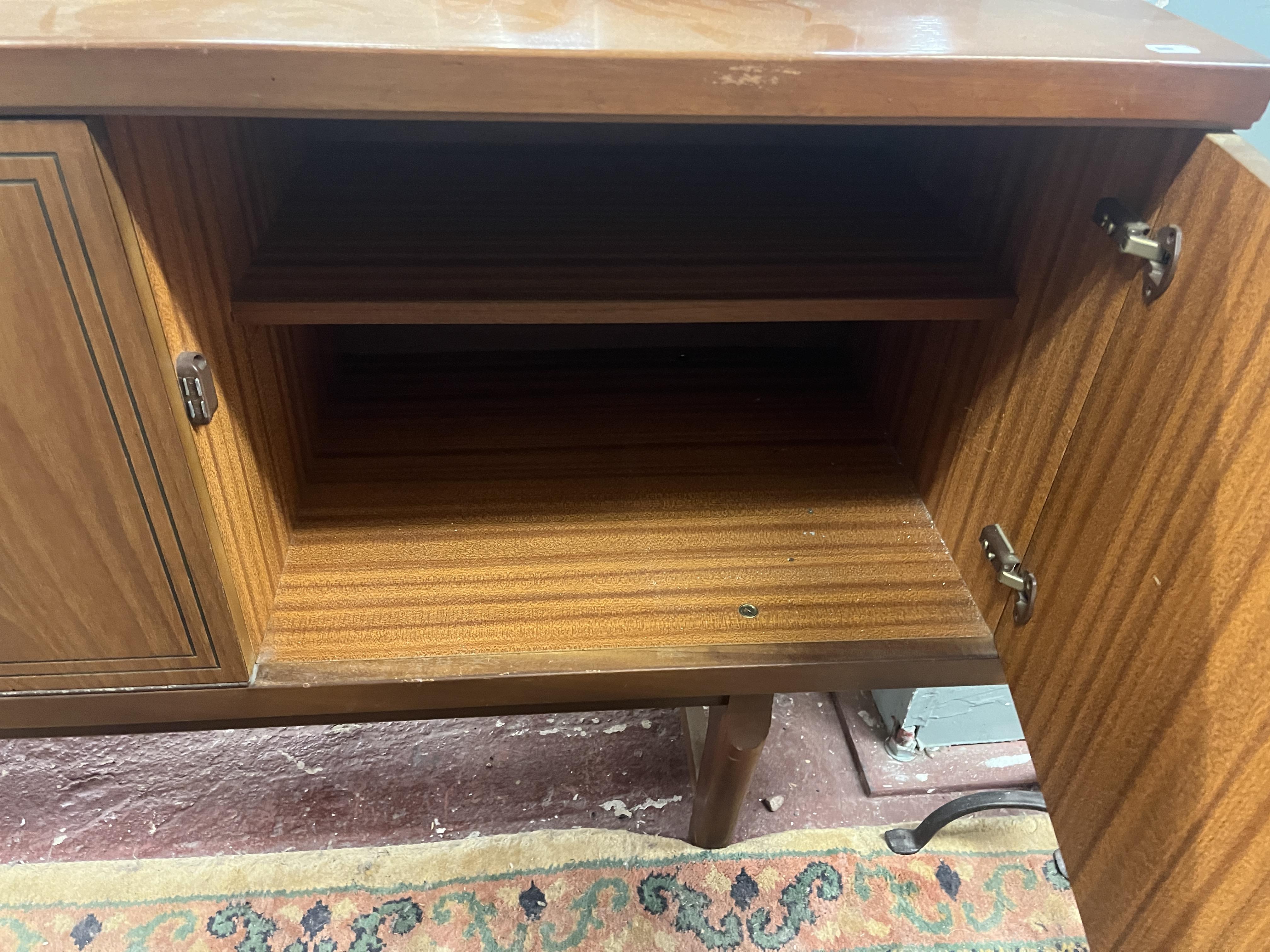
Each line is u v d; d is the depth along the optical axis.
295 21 0.39
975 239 0.61
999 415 0.57
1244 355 0.34
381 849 0.83
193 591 0.51
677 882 0.81
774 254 0.59
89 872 0.80
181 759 0.90
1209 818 0.36
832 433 0.80
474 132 0.75
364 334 0.86
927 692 0.85
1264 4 0.60
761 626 0.61
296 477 0.69
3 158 0.36
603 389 0.85
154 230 0.41
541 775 0.90
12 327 0.40
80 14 0.38
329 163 0.69
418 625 0.60
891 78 0.39
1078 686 0.47
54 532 0.48
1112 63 0.38
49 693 0.56
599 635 0.60
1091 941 0.46
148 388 0.43
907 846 0.84
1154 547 0.40
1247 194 0.34
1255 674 0.34
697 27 0.41
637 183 0.69
